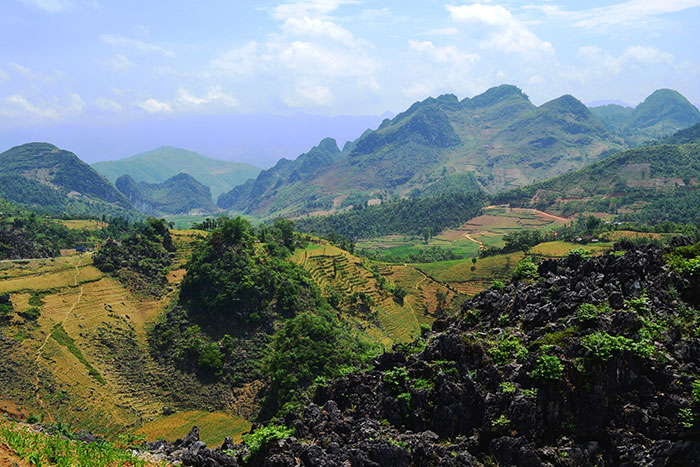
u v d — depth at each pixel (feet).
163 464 129.80
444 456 119.85
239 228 585.63
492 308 168.76
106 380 422.41
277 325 515.09
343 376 164.25
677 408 112.78
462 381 136.67
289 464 124.26
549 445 118.62
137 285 560.61
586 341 124.36
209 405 415.44
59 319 472.44
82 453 122.52
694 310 134.00
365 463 122.52
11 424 132.16
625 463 111.86
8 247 612.29
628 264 148.15
